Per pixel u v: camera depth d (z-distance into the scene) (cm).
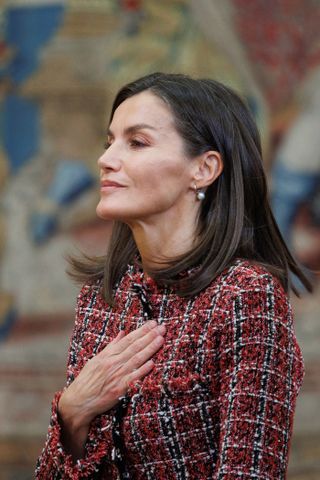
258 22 2325
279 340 657
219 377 666
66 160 2373
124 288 757
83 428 710
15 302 2370
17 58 2375
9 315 2367
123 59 2348
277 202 2303
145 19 2342
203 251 709
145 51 2341
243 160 732
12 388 2347
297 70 2317
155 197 706
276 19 2319
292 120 2317
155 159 704
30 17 2366
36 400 2342
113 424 689
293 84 2319
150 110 714
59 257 2370
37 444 2331
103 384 698
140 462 680
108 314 753
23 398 2342
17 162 2384
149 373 685
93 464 696
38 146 2378
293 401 659
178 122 712
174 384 666
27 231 2378
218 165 721
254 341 654
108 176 712
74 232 2369
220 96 737
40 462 723
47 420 2339
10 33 2373
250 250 732
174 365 674
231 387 648
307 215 2308
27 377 2347
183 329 687
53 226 2375
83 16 2355
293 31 2316
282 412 645
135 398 678
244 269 689
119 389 691
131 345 700
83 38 2358
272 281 679
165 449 668
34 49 2370
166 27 2339
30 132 2378
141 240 729
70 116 2372
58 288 2364
